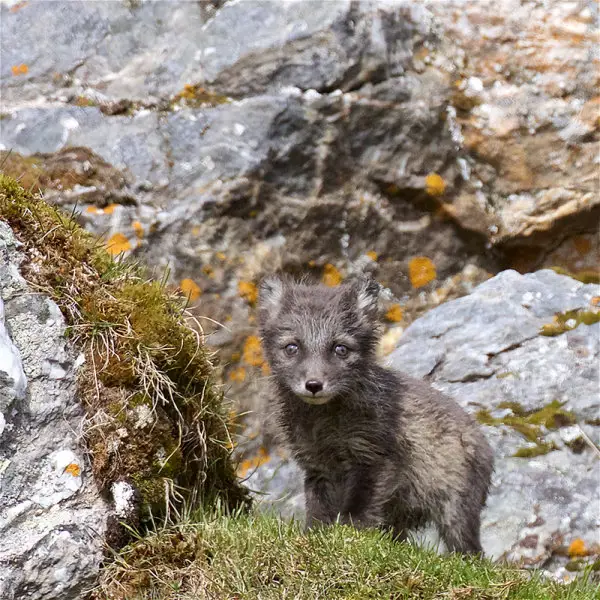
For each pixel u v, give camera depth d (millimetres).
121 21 13602
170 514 7324
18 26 13617
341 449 9281
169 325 7555
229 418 8664
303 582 6539
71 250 7578
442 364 12227
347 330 9289
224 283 12305
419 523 9867
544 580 8031
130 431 7105
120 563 6750
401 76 13320
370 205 13039
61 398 7008
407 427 9445
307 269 12766
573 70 13555
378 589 6527
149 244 12180
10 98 13109
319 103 12859
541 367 12000
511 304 12727
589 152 13398
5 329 6898
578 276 13539
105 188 12422
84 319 7324
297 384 8953
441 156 13266
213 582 6539
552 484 10828
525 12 13836
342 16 13203
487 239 13477
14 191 7559
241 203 12484
